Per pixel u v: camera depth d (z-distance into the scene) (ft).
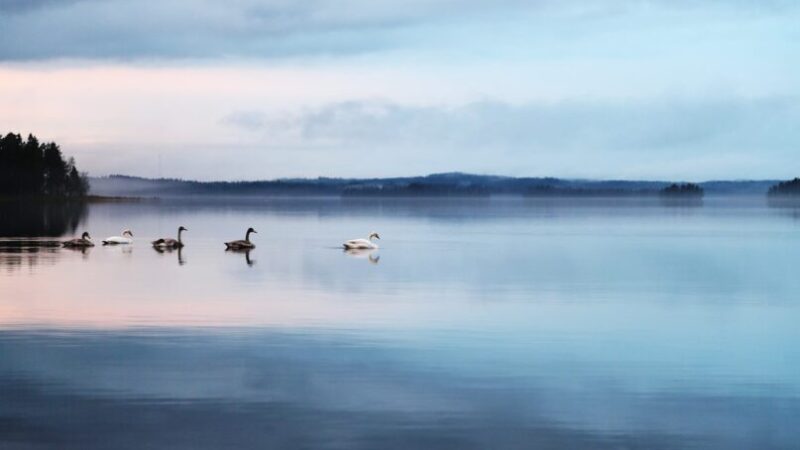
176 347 90.43
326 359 85.46
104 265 175.63
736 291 138.82
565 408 70.18
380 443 62.08
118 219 428.56
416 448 61.16
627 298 129.29
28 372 79.66
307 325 103.40
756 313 115.85
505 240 272.10
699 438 63.87
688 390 75.66
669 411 69.82
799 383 78.02
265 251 219.41
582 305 121.80
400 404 70.79
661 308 119.65
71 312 111.75
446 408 69.82
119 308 115.44
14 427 64.90
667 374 80.94
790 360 86.69
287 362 83.97
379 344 92.73
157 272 162.71
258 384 76.13
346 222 417.49
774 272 170.60
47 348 89.45
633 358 87.20
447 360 85.30
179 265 177.47
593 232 327.88
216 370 80.74
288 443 61.93
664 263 189.37
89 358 84.94
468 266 179.73
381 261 190.60
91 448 60.95
